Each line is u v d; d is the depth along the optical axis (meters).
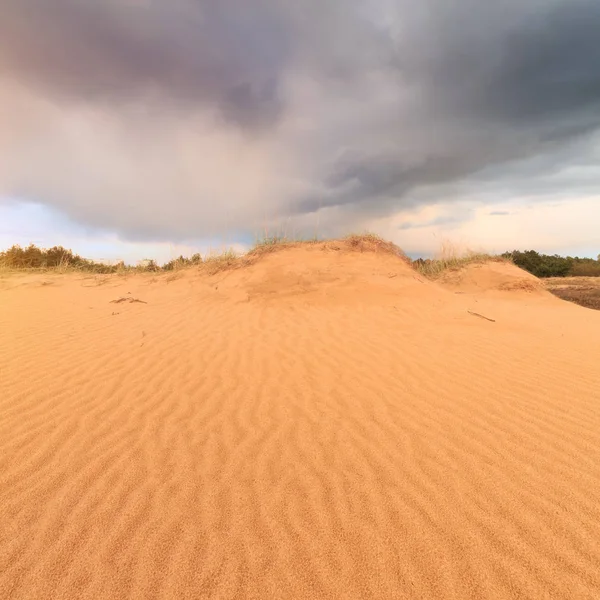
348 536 2.54
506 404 4.41
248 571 2.28
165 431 3.81
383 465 3.29
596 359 5.96
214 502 2.85
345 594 2.15
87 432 3.78
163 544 2.47
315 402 4.45
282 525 2.63
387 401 4.48
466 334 7.29
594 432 3.80
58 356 5.77
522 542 2.48
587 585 2.18
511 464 3.29
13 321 7.79
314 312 8.72
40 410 4.19
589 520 2.65
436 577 2.25
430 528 2.60
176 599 2.11
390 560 2.36
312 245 12.01
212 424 3.95
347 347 6.41
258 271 10.84
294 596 2.13
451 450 3.50
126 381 4.95
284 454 3.45
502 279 15.36
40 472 3.18
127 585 2.19
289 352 6.13
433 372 5.37
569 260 30.39
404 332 7.35
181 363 5.58
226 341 6.63
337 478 3.12
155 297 10.12
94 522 2.65
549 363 5.76
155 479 3.10
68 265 16.23
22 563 2.32
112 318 8.09
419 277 11.34
